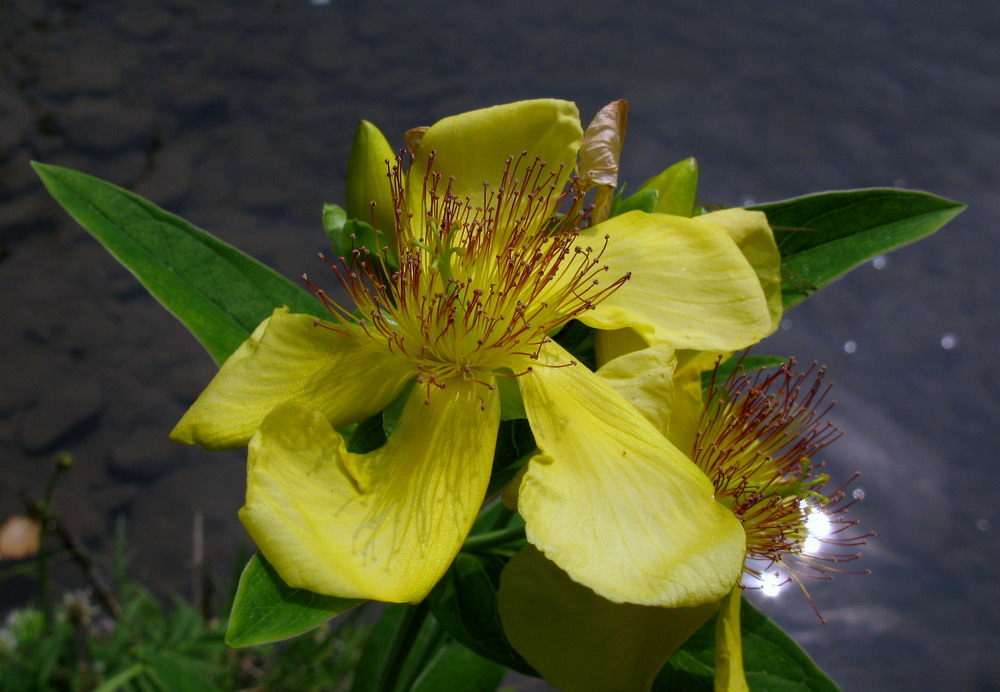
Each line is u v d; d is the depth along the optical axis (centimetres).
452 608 14
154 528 27
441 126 14
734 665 12
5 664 22
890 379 32
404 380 13
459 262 13
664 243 13
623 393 12
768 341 33
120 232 15
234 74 38
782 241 16
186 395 30
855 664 26
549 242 13
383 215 13
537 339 13
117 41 40
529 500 12
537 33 42
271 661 25
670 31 43
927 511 29
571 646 12
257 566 12
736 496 13
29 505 25
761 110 39
